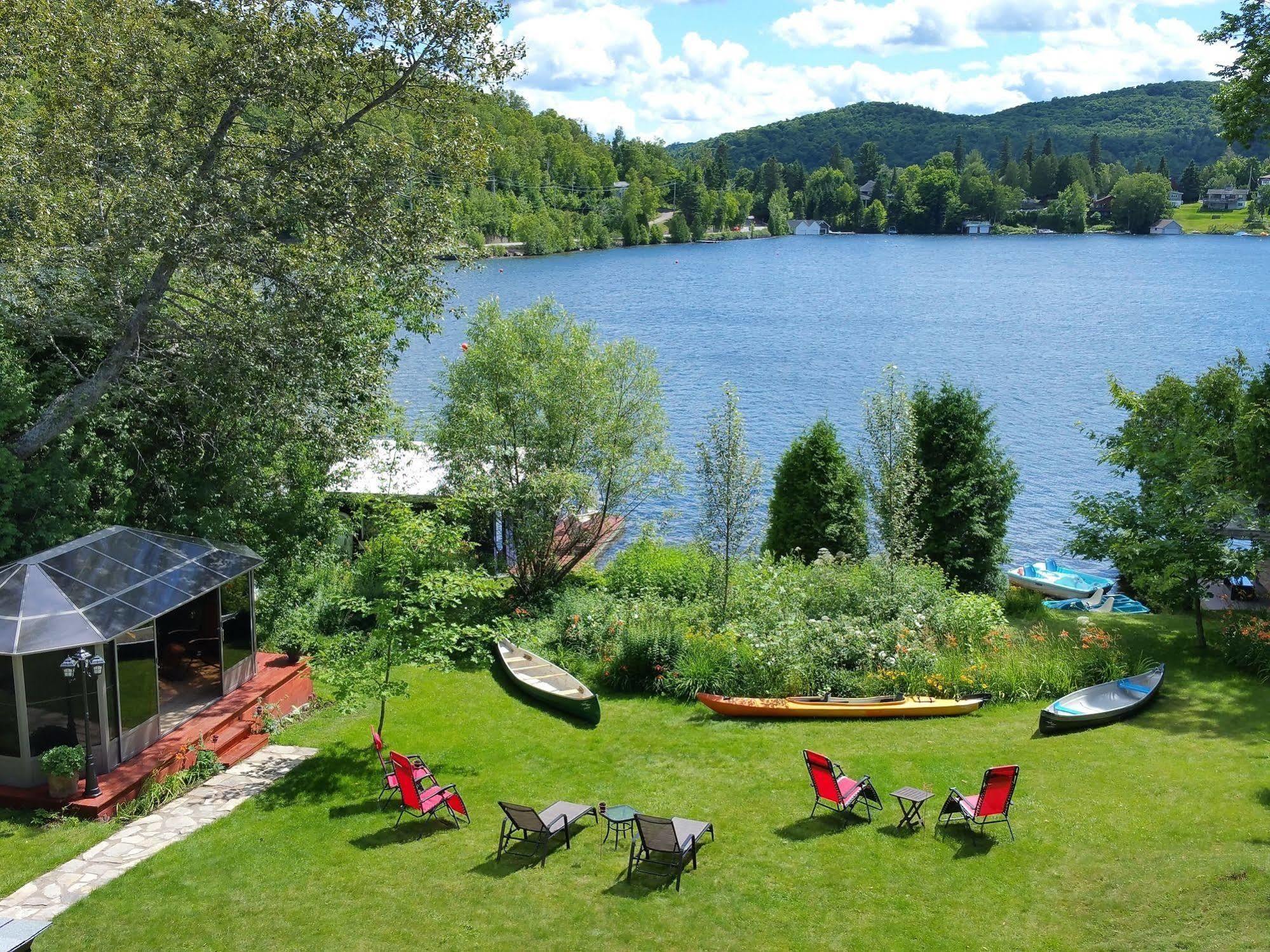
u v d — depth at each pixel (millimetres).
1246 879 11141
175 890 12062
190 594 16625
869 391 23453
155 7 19734
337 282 20781
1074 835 12773
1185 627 23984
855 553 28453
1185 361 78875
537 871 12453
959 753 16062
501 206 187875
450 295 22672
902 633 20578
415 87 21016
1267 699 18281
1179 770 14820
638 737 17719
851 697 19359
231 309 21719
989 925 10805
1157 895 11086
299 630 21328
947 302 124562
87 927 11219
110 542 16891
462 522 28922
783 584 23109
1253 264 170500
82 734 14562
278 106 20422
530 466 27578
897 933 10711
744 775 15547
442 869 12539
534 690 19922
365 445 25422
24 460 18688
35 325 19734
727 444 23078
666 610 22750
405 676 21656
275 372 20688
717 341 93562
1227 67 22891
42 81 21141
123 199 19406
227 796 15086
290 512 24484
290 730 18266
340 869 12586
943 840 12852
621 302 123375
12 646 13875
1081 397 66250
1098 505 23438
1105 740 16469
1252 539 21984
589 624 23297
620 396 28688
